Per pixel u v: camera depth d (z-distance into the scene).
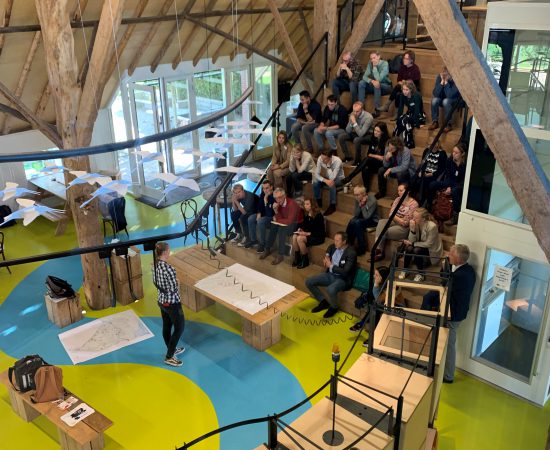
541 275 5.21
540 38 4.32
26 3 6.43
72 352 6.25
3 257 8.38
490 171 5.02
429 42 9.01
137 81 9.63
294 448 2.84
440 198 6.24
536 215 3.64
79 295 6.94
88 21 7.11
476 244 5.32
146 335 6.57
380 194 6.93
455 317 5.24
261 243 7.21
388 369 3.60
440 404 5.34
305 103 8.07
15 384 5.08
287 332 6.48
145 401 5.46
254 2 9.30
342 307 6.79
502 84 4.63
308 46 11.45
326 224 7.19
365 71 7.93
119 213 8.80
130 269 7.11
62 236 9.25
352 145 7.70
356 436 2.91
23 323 6.84
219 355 6.14
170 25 8.73
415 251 6.02
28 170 9.91
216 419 5.21
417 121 7.07
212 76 11.08
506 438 4.90
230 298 6.19
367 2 7.70
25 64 7.50
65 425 4.57
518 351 5.48
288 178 7.72
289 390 5.58
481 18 7.47
